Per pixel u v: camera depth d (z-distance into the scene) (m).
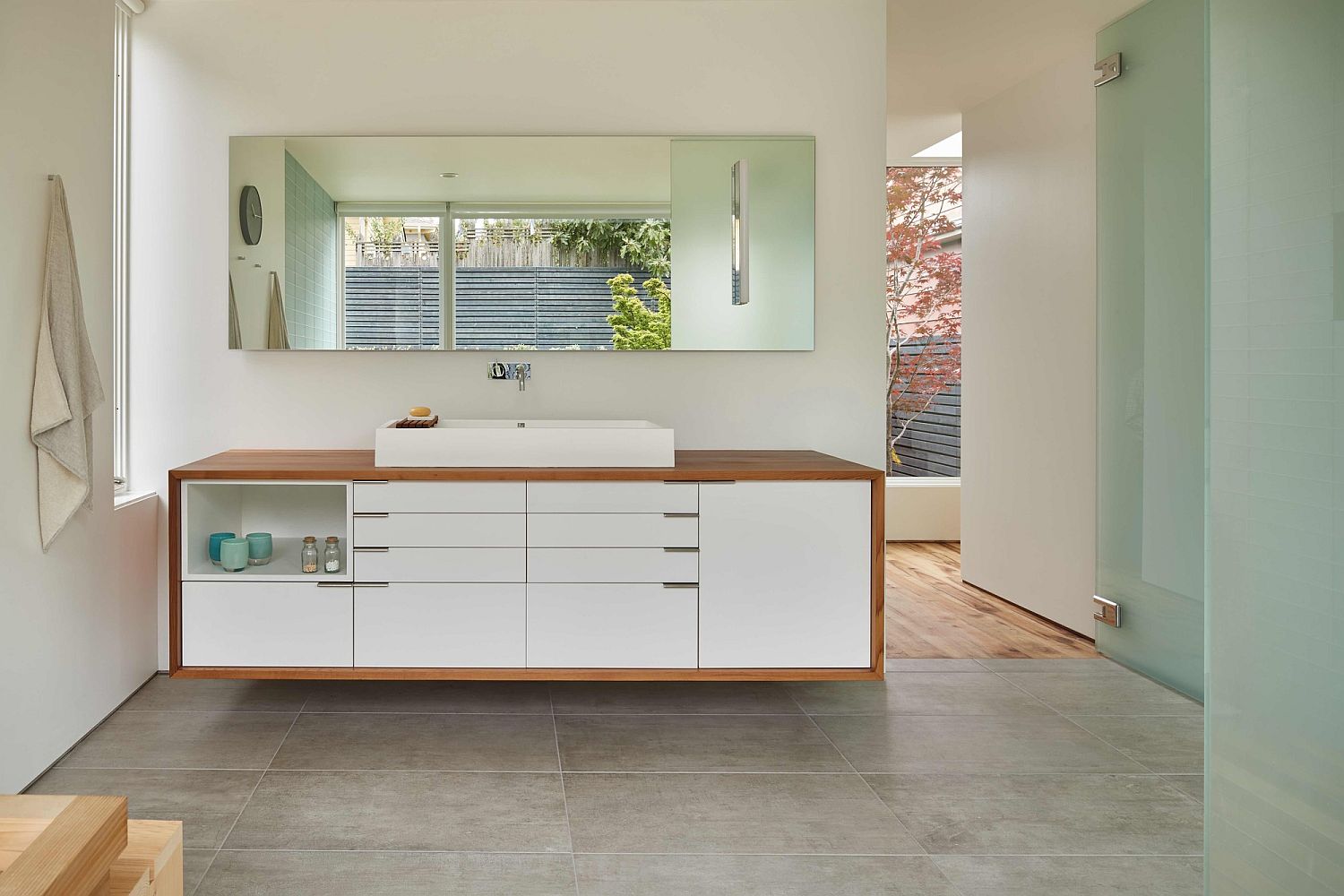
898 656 3.70
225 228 3.33
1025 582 4.46
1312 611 1.46
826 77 3.41
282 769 2.55
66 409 2.43
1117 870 2.06
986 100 4.75
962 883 2.01
